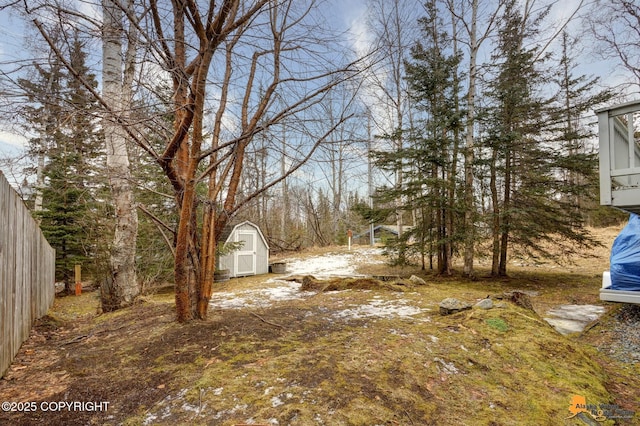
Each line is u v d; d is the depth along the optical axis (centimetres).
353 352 285
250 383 232
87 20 250
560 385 244
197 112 307
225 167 398
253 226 1107
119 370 258
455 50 891
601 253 1120
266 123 334
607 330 416
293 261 1425
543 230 770
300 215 2098
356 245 1933
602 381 272
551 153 753
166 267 761
